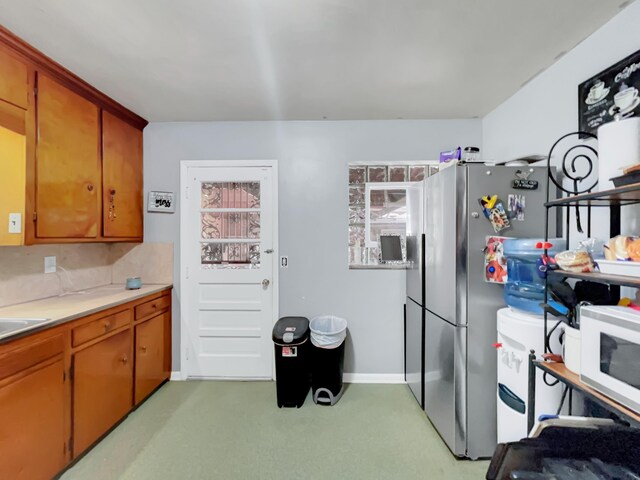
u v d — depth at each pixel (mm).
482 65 1795
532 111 1962
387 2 1302
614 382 934
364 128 2613
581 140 1579
